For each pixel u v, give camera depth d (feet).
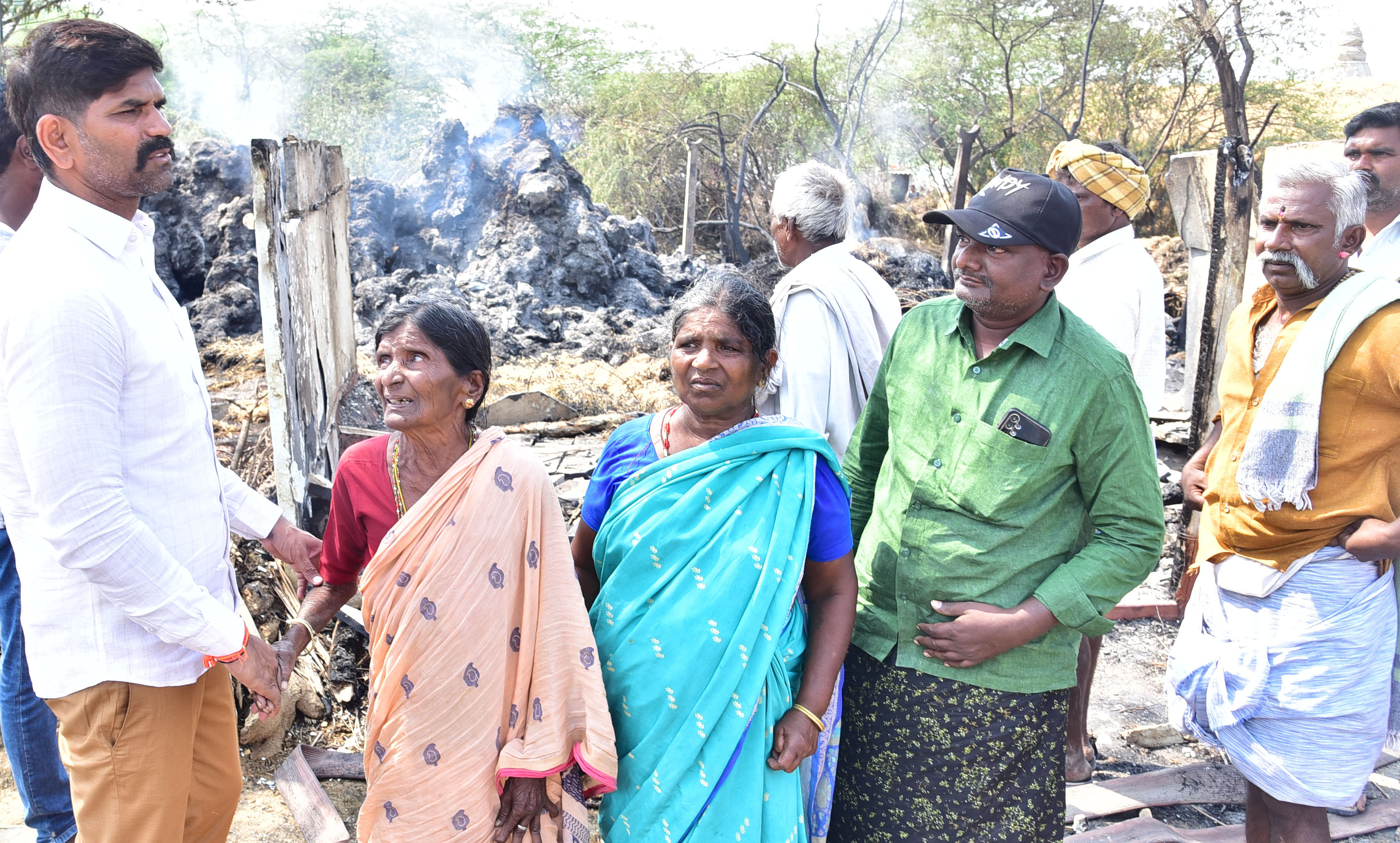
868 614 7.79
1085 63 58.44
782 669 6.73
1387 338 7.61
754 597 6.43
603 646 6.84
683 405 7.26
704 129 72.59
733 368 6.58
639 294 35.83
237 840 9.70
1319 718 8.23
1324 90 81.41
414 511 6.36
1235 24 53.01
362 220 33.60
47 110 6.11
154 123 6.31
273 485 15.66
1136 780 10.82
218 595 7.16
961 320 7.57
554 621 6.61
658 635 6.55
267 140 12.74
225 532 7.26
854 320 9.29
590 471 19.98
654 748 6.59
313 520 14.64
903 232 70.44
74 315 5.92
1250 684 8.42
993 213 7.02
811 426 9.11
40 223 6.21
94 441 5.98
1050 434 7.04
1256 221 15.49
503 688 6.58
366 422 20.10
